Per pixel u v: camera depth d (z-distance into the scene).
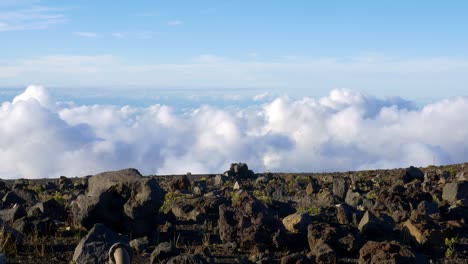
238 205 16.48
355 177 35.88
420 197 22.80
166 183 37.66
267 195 30.39
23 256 14.30
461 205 22.12
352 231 15.44
